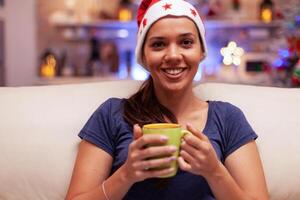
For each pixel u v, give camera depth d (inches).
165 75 43.6
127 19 141.1
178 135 32.3
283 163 50.2
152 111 46.1
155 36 43.1
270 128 51.8
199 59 45.1
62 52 146.5
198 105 48.3
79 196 40.1
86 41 147.3
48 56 141.4
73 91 53.6
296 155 50.5
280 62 91.2
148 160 32.2
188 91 46.8
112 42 147.3
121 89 54.7
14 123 49.4
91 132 45.2
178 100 46.9
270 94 55.1
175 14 42.6
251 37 144.6
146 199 41.9
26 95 52.1
